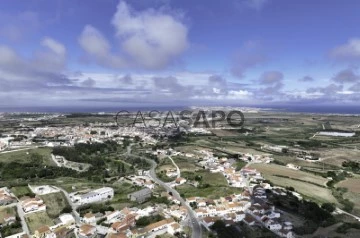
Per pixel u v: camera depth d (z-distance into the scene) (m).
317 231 120.19
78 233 117.62
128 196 157.25
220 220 126.69
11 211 135.62
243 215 132.38
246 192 162.62
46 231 115.19
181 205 147.25
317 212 134.50
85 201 151.12
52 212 137.75
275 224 121.56
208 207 141.12
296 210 139.75
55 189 166.00
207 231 119.50
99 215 132.75
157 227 118.31
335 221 128.88
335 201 159.38
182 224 125.69
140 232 115.00
